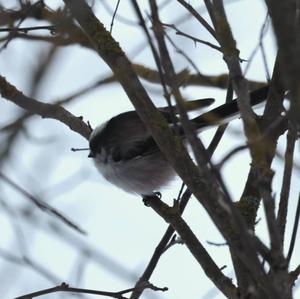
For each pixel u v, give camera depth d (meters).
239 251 5.89
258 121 7.07
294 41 4.41
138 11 5.41
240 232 5.25
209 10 6.63
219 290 7.03
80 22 7.81
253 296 6.55
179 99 5.50
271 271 5.89
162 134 6.78
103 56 7.52
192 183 6.48
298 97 4.48
